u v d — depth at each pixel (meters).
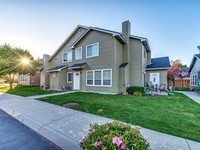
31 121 6.00
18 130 5.17
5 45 21.05
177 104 9.02
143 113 6.73
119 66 14.49
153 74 17.73
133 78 15.19
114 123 2.66
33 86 26.08
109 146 2.22
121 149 2.17
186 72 27.44
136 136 2.38
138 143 2.30
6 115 7.18
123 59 15.28
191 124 5.37
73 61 18.09
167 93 14.96
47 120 6.00
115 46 13.88
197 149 3.61
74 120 5.92
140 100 10.00
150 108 7.73
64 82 19.02
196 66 19.38
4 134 4.80
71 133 4.67
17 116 6.87
